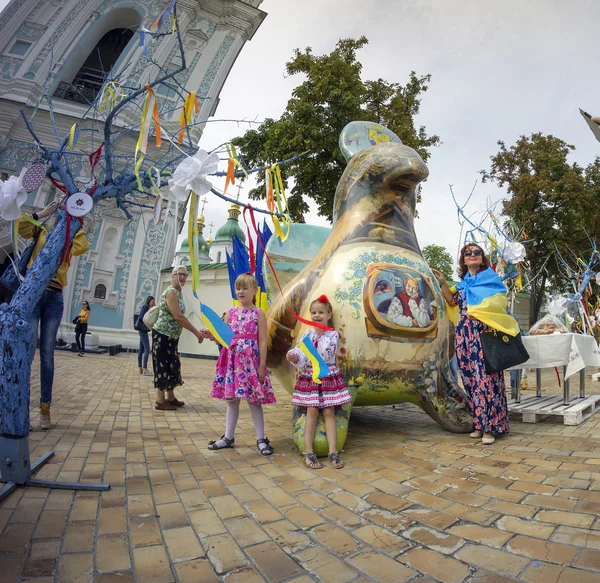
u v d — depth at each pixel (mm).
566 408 4391
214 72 19531
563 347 4504
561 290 17125
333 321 3506
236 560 1672
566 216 17531
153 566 1615
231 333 3041
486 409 3555
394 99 14602
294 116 12992
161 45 18141
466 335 3732
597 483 2404
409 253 3881
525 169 18875
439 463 2936
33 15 18297
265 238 4953
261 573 1584
